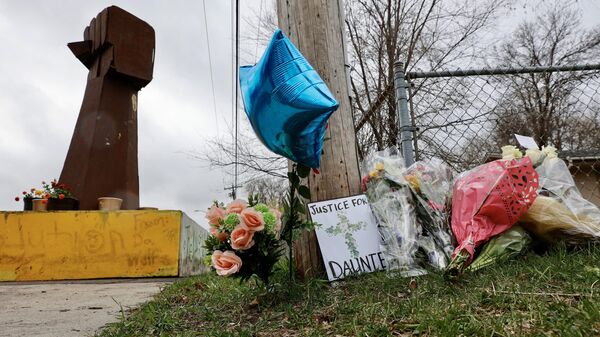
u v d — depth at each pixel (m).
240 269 1.91
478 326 1.20
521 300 1.41
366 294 1.80
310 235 2.34
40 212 5.48
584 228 2.17
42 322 2.29
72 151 8.20
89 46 8.79
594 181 3.64
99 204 7.15
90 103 8.43
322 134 1.86
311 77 1.74
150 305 2.39
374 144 5.30
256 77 1.79
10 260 5.34
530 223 2.22
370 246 2.36
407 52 10.54
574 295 1.42
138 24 9.03
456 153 3.50
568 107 4.06
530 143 2.94
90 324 2.20
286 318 1.66
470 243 1.95
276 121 1.77
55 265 5.36
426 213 2.40
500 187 2.14
